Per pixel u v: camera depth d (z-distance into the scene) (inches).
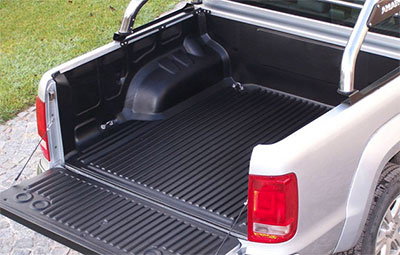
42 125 180.2
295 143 145.3
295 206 146.2
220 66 219.6
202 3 216.1
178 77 209.5
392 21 179.0
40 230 164.4
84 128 190.5
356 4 186.9
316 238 153.2
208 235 159.9
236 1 210.1
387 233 178.4
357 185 159.8
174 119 207.3
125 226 163.6
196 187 178.7
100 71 190.5
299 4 198.7
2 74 311.4
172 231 161.8
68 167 184.4
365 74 188.4
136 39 197.8
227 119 206.5
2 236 213.9
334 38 195.6
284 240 147.6
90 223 164.6
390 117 165.6
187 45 215.0
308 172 146.6
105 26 356.8
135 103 204.5
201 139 198.2
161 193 176.7
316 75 205.0
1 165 247.4
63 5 386.6
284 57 208.2
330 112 154.8
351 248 168.6
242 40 213.6
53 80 177.2
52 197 173.2
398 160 182.1
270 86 217.2
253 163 143.7
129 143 195.8
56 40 344.2
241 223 163.5
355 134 156.2
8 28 361.7
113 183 179.5
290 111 208.2
